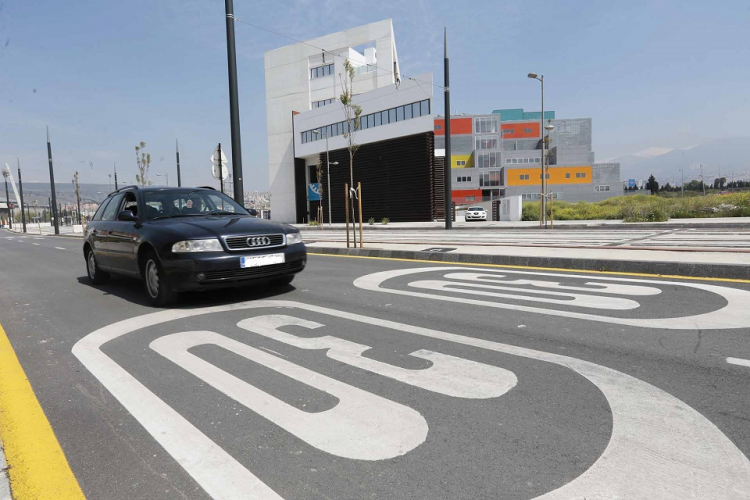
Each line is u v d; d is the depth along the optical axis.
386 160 42.31
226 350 3.47
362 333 3.79
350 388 2.66
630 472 1.75
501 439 2.04
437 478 1.77
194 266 4.81
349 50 52.00
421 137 39.31
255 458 1.97
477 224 28.33
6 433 2.29
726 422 2.10
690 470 1.74
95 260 7.21
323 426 2.22
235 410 2.44
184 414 2.42
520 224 25.14
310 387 2.70
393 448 2.00
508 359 3.05
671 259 6.45
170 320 4.53
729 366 2.78
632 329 3.60
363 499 1.66
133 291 6.58
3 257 14.10
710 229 15.02
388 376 2.82
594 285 5.45
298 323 4.18
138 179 30.62
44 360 3.45
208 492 1.75
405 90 39.72
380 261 8.77
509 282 5.87
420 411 2.34
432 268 7.45
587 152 86.50
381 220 43.12
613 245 9.34
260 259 5.13
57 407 2.59
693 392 2.44
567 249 8.58
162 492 1.76
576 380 2.66
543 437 2.04
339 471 1.85
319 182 45.06
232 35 10.58
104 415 2.46
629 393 2.46
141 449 2.10
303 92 54.81
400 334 3.72
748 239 10.18
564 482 1.71
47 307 5.61
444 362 3.03
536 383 2.63
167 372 3.06
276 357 3.26
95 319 4.80
